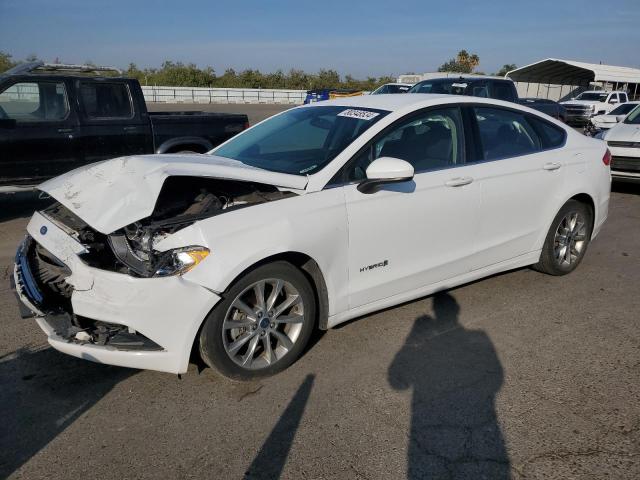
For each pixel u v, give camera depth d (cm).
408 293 388
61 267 317
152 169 326
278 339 332
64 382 323
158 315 285
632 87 3919
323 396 312
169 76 5328
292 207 322
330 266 338
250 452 265
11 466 254
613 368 347
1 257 555
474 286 481
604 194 513
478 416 295
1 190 699
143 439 274
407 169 328
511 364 351
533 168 446
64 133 730
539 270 506
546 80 3966
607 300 457
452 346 373
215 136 859
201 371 336
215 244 293
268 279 316
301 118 431
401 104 398
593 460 261
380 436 278
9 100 697
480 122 428
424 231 381
